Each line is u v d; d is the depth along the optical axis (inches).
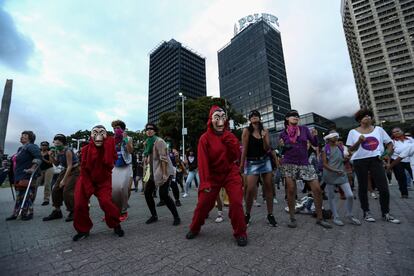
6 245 119.3
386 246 106.5
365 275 80.0
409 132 260.8
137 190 405.4
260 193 329.1
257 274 82.0
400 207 195.9
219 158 121.7
